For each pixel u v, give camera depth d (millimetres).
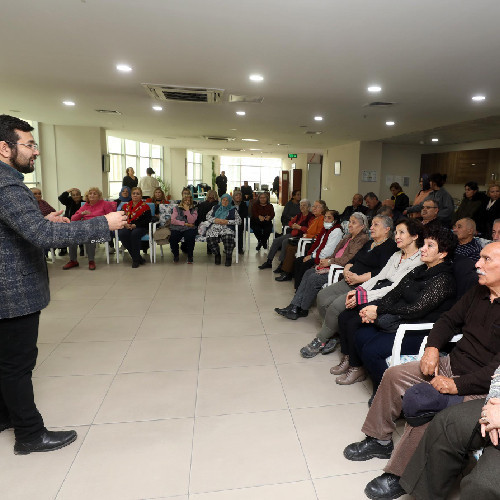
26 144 1603
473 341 1591
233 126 7883
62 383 2355
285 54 3316
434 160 10875
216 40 3031
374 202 5684
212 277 4957
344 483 1604
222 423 1993
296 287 4195
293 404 2174
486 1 2273
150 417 2033
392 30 2742
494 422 1169
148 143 12656
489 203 5125
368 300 2350
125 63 3727
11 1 2439
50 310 3633
